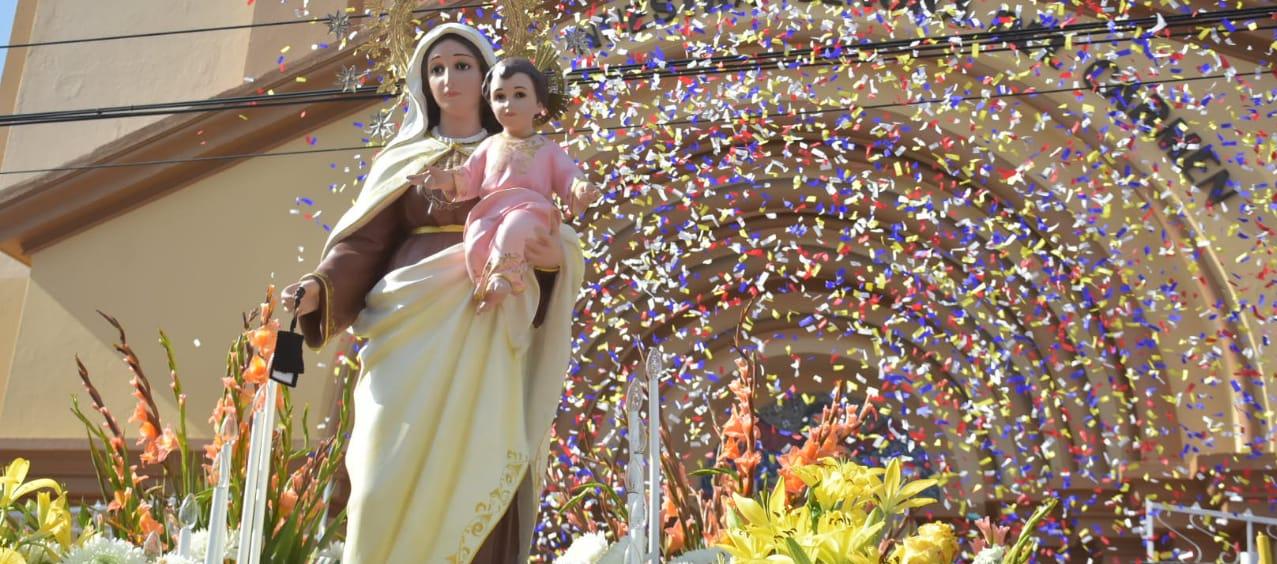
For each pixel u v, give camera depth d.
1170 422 9.27
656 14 10.45
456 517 3.80
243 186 10.86
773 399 10.93
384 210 4.33
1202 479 8.89
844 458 5.09
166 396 10.32
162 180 10.90
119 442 5.40
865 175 9.84
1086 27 9.16
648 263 9.76
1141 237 9.63
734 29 10.26
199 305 10.56
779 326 10.67
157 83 12.91
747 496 5.17
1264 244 9.23
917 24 9.84
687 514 5.35
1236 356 9.16
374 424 3.88
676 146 10.06
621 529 5.35
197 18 13.05
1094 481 9.16
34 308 10.70
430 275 4.02
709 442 10.55
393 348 3.98
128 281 10.70
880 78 9.85
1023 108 10.02
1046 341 9.79
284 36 12.17
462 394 3.90
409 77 4.71
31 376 10.50
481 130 4.64
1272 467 8.66
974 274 9.77
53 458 9.85
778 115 10.19
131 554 4.08
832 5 10.22
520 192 4.14
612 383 10.14
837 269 10.44
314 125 10.88
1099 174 9.83
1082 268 9.48
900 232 10.27
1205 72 9.77
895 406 10.60
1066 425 9.62
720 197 10.32
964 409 9.80
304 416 5.48
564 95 4.88
